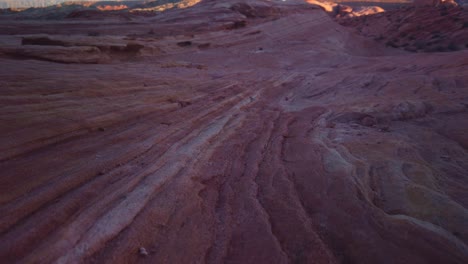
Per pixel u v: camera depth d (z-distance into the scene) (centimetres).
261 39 4050
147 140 657
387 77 1736
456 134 865
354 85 1631
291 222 432
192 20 4434
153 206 429
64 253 321
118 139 636
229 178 566
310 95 1556
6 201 387
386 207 480
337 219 438
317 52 3603
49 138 560
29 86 723
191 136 730
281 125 957
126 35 3078
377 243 385
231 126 866
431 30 5569
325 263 359
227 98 1182
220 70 1962
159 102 920
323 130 915
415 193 504
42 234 344
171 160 579
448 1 6838
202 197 486
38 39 1593
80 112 682
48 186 433
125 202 423
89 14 4059
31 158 497
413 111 1064
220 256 366
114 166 527
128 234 369
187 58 2544
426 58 2220
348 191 502
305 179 559
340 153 690
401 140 803
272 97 1459
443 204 470
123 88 930
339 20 8338
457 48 4531
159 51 2409
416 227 405
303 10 6144
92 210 398
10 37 1855
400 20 6341
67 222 370
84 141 599
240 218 443
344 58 3197
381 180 565
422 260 358
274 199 493
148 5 12256
